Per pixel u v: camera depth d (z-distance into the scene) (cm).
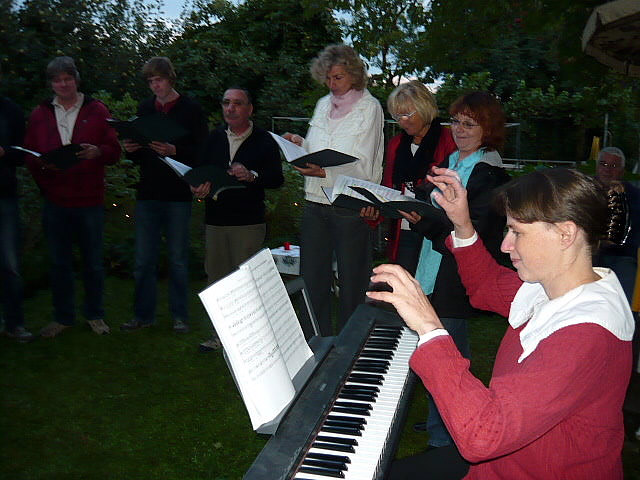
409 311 157
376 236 755
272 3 1375
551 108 1466
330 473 164
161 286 681
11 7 821
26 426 382
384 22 1045
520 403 138
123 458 353
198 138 500
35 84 847
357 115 415
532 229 155
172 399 425
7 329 508
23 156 466
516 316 179
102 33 949
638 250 405
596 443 149
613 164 520
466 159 318
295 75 1295
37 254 648
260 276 193
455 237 217
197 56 1151
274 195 814
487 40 845
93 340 514
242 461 354
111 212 771
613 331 146
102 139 482
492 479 165
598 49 541
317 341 241
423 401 436
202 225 768
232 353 165
